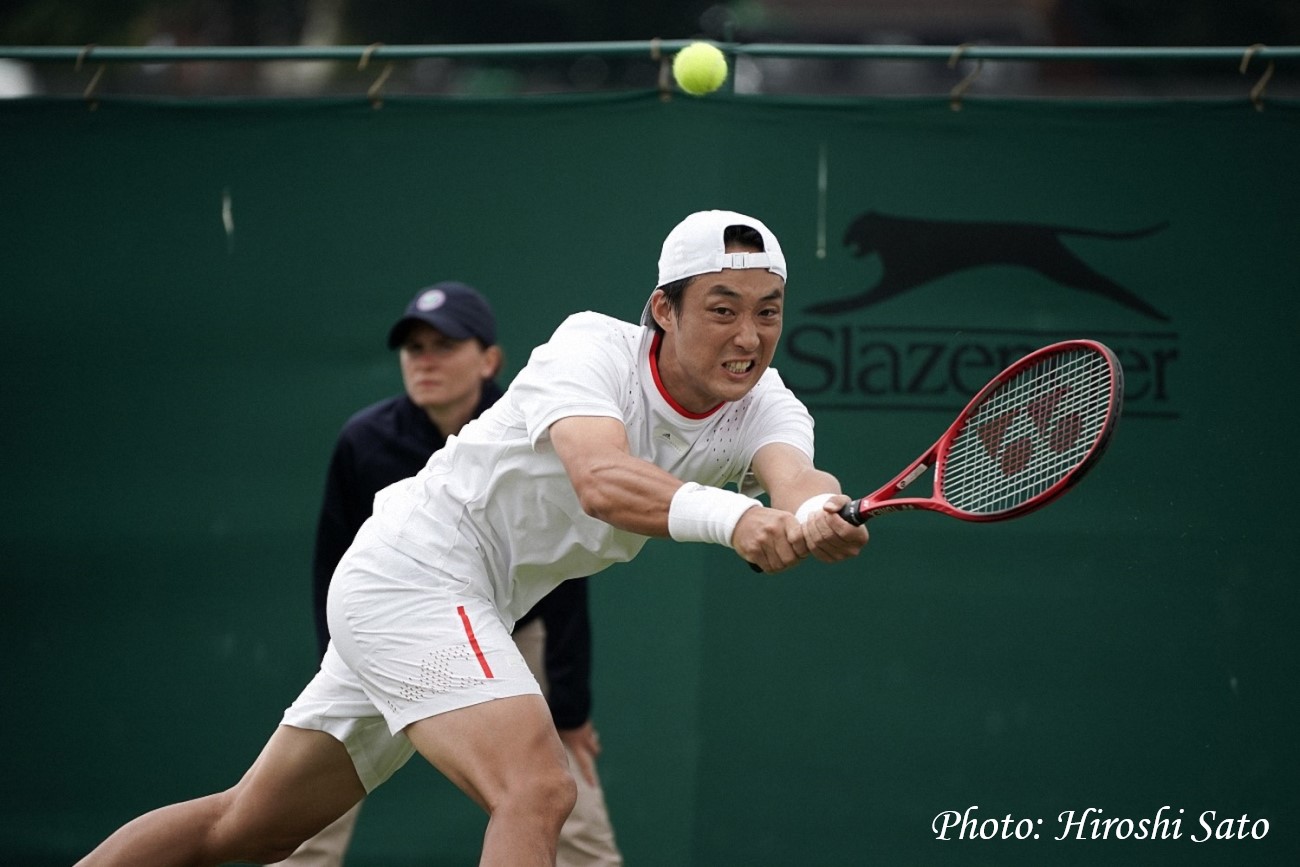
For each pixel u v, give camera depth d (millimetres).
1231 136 17703
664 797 18094
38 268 18859
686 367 11977
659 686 18141
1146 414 17812
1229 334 17734
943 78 66562
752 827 18031
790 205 18109
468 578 13000
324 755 13617
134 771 18688
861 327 18047
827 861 17984
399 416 17125
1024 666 17859
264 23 71938
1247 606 17625
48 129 18828
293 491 18703
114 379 18812
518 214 18484
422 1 71000
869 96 18062
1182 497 17750
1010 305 17953
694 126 18156
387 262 18641
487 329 17062
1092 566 17797
